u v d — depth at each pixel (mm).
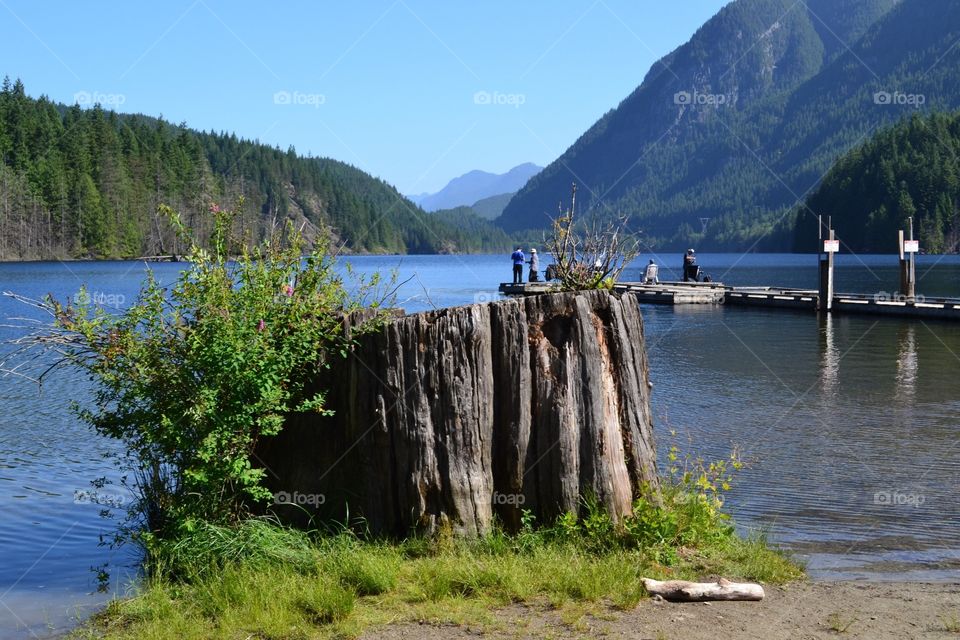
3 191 113812
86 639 5320
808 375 17109
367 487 6520
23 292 47094
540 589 5664
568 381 6395
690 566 6191
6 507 8516
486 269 103375
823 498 8516
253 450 6875
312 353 6680
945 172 153500
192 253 6781
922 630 5199
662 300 38688
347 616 5273
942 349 21125
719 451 10555
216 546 6234
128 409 6730
